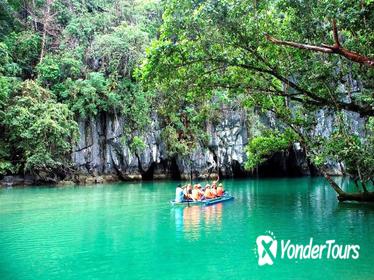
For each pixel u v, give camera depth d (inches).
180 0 482.0
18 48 1330.0
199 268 316.8
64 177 1257.4
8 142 1161.4
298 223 489.7
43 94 1227.2
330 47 247.1
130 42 1369.3
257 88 555.2
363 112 475.8
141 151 1376.7
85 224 499.8
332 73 511.5
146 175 1453.0
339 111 535.5
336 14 346.3
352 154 599.5
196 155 1434.5
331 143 592.1
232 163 1467.8
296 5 428.5
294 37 496.1
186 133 1441.9
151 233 441.7
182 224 491.8
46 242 407.5
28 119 1139.3
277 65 526.0
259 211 593.0
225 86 565.3
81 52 1355.8
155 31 1544.0
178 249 372.5
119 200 757.3
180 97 581.6
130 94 1355.8
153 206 663.1
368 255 346.3
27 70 1355.8
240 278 292.8
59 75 1307.8
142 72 533.6
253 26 478.9
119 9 1537.9
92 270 316.5
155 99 1386.6
